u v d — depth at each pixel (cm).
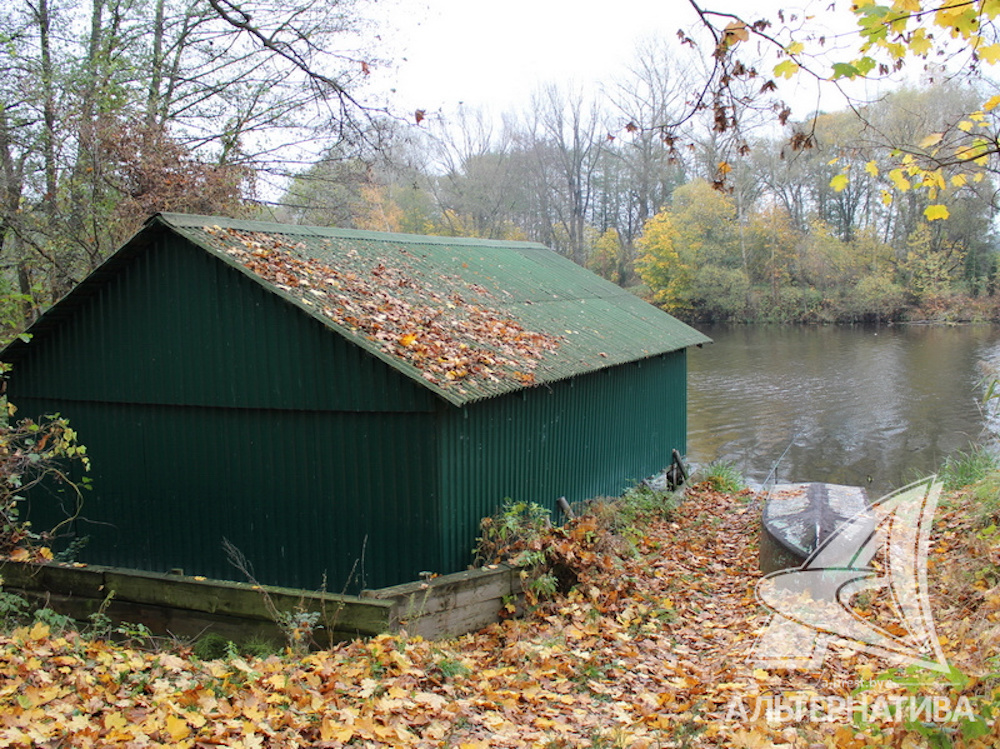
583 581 955
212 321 1136
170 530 1201
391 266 1361
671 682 698
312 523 1102
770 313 5981
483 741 565
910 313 5588
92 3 2014
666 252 6081
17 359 1287
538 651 773
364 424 1060
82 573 850
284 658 701
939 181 627
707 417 2903
